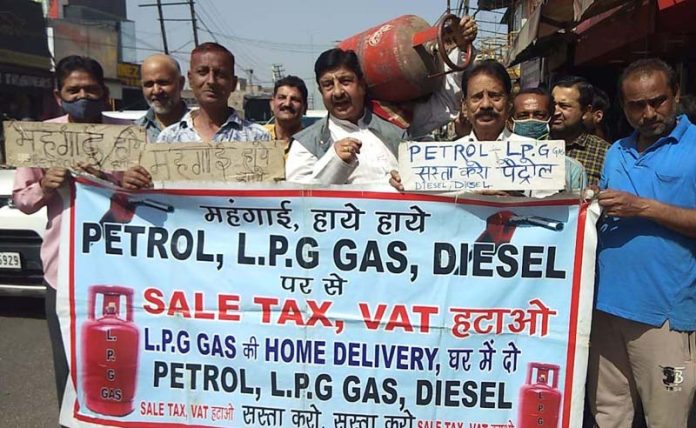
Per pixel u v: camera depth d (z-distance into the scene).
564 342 2.57
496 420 2.65
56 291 2.90
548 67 12.34
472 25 2.84
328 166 2.79
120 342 2.81
